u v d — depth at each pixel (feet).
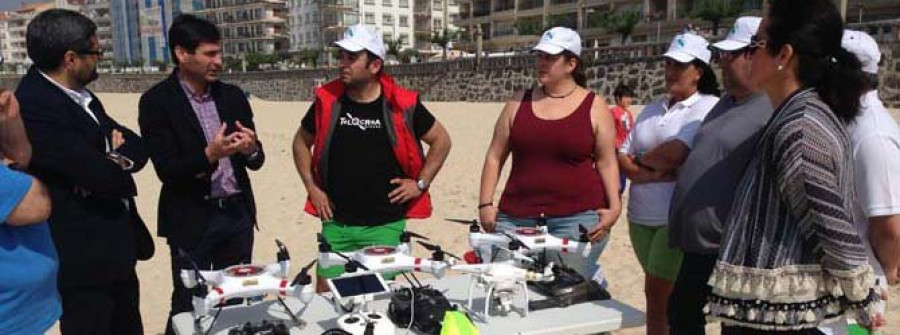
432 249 8.05
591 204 10.00
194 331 7.39
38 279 6.88
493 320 7.65
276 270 7.38
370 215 10.52
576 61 9.87
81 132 8.14
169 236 10.41
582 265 9.46
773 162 5.96
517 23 176.55
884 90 59.98
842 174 5.74
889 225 6.73
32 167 7.85
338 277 7.45
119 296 9.24
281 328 7.14
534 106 10.09
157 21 312.29
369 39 9.94
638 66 81.82
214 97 10.58
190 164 9.71
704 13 117.19
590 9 157.79
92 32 8.24
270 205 25.07
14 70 236.22
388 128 10.37
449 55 190.49
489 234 8.87
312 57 212.84
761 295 6.05
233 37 290.97
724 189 7.75
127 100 115.65
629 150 10.61
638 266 17.08
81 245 8.29
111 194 8.40
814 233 5.80
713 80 9.70
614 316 7.78
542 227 9.02
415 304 7.47
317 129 10.44
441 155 10.94
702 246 7.93
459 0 205.57
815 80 5.91
